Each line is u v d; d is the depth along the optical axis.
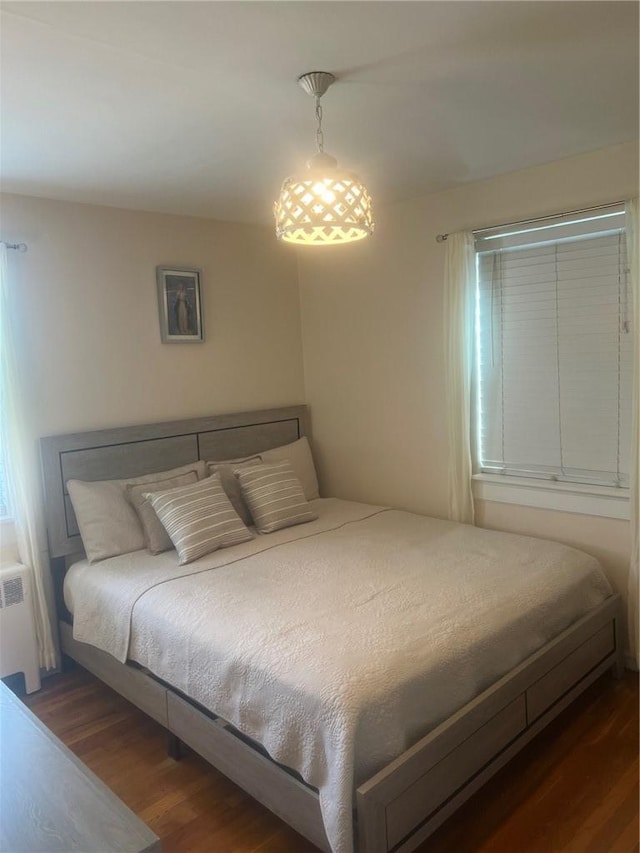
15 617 2.86
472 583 2.44
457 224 3.31
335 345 4.04
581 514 3.00
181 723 2.24
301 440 4.06
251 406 3.97
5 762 1.53
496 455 3.35
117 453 3.28
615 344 2.85
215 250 3.75
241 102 2.06
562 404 3.06
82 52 1.69
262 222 3.87
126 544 3.01
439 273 3.42
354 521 3.41
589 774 2.19
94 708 2.78
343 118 2.24
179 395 3.61
